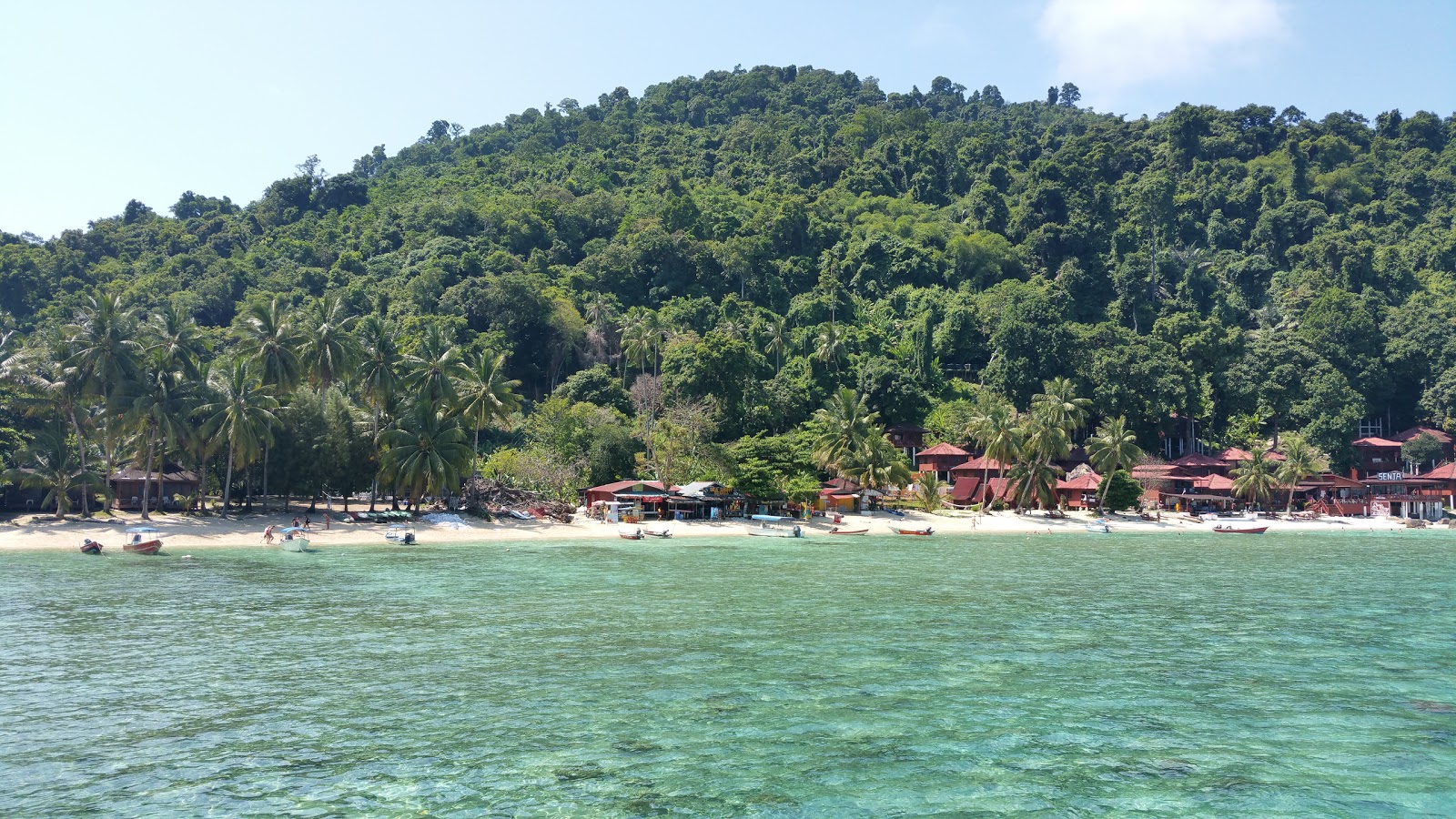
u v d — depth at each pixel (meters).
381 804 24.22
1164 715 31.95
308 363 96.88
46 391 84.75
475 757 27.61
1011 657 40.25
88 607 51.56
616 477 119.00
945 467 146.00
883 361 158.50
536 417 129.50
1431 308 179.00
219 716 31.41
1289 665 39.16
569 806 24.11
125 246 198.38
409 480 94.12
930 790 25.36
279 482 95.56
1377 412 172.25
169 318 92.50
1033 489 125.31
